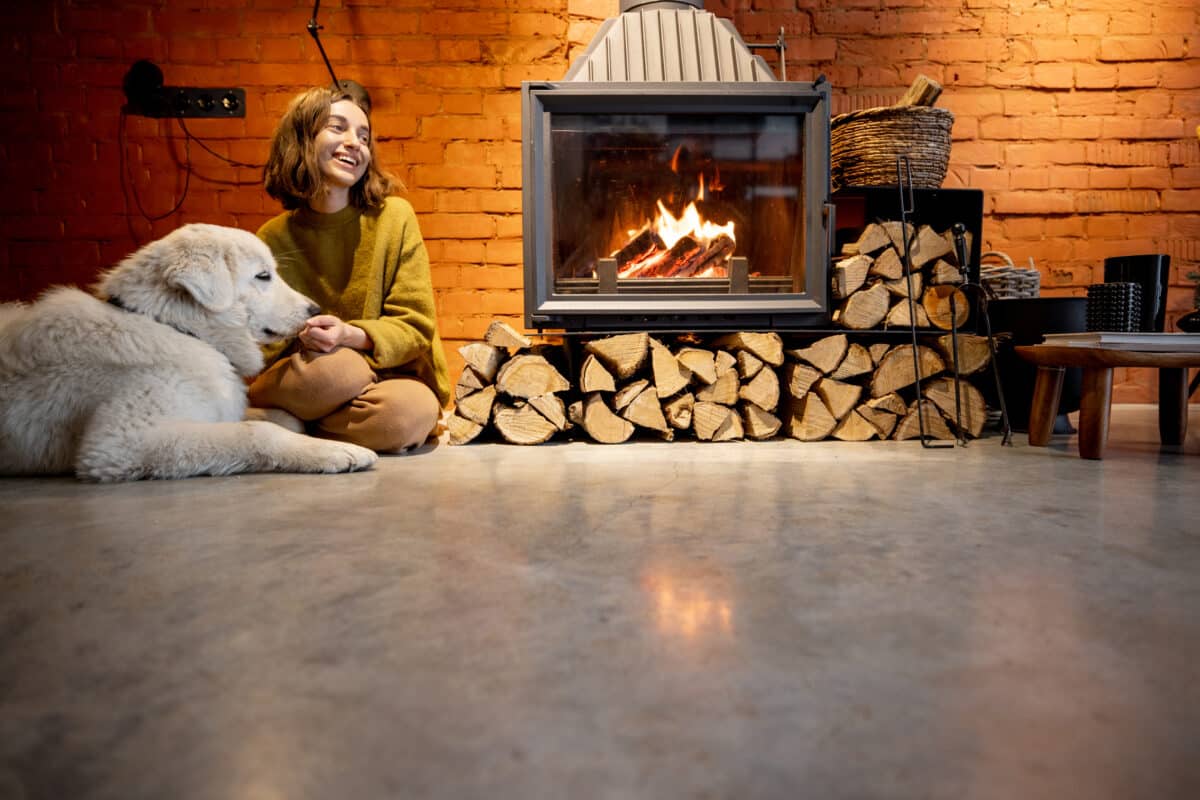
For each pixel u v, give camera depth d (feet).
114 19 9.41
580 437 8.10
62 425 5.61
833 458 6.66
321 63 9.60
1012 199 10.14
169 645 2.60
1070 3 10.00
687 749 1.94
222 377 6.04
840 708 2.15
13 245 9.50
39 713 2.13
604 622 2.79
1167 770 1.85
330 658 2.49
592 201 7.98
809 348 7.57
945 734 2.02
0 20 9.32
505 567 3.46
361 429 6.81
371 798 1.74
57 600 3.03
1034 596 3.07
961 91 10.03
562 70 9.75
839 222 9.10
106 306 5.88
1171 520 4.33
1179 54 10.03
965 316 7.91
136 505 4.70
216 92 9.53
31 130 9.43
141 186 9.56
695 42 8.13
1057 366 7.11
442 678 2.34
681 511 4.58
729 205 8.05
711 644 2.59
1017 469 6.03
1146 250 10.19
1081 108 10.08
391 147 9.74
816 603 2.99
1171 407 7.23
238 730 2.04
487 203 9.83
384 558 3.60
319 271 7.30
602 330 7.77
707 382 7.56
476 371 7.55
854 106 10.01
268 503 4.78
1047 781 1.81
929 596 3.07
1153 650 2.55
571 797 1.74
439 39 9.68
